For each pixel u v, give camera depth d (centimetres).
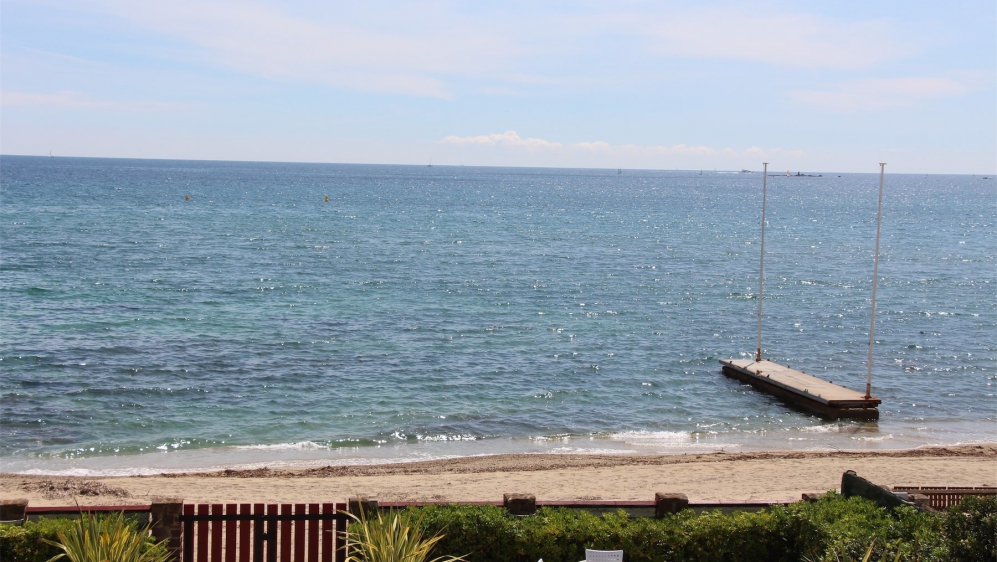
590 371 3588
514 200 17850
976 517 930
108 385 3092
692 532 1071
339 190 19788
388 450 2550
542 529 1053
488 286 5822
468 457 2439
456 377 3403
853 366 3847
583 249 8394
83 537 917
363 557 1011
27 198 12769
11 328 3925
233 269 6247
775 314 5056
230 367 3403
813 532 1041
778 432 2855
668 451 2595
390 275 6212
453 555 1045
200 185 19525
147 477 2123
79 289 5091
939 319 5003
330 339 3975
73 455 2411
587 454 2522
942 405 3247
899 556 897
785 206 17600
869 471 2219
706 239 9769
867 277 6731
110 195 14388
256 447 2538
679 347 4103
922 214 15188
